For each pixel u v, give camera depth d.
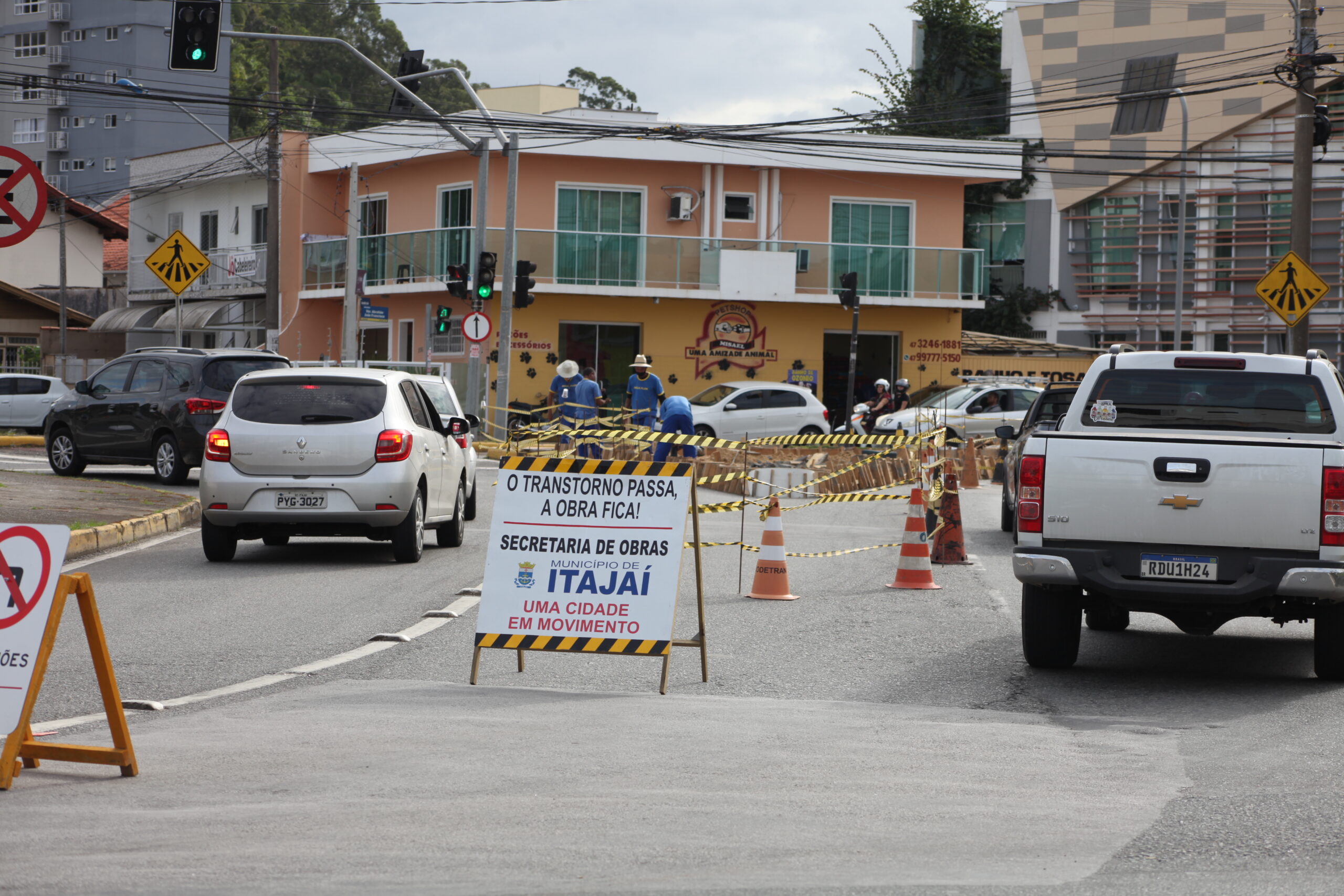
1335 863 6.48
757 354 50.72
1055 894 5.98
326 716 9.48
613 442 30.08
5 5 106.56
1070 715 9.98
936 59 70.12
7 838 6.63
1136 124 62.91
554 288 47.94
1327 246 61.22
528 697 10.26
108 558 18.47
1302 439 12.08
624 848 6.54
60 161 105.56
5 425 44.34
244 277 57.72
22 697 7.41
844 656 12.19
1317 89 61.38
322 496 17.58
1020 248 64.88
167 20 103.00
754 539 21.83
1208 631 11.62
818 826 6.97
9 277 74.56
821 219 51.88
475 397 39.03
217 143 58.34
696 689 10.72
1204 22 62.12
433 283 48.75
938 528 19.52
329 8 109.69
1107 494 10.89
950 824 7.08
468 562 18.41
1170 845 6.75
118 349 65.31
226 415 17.89
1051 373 54.03
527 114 49.16
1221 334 62.09
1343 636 11.05
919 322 52.75
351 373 18.33
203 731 8.99
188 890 5.89
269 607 14.46
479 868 6.22
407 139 51.19
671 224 50.47
